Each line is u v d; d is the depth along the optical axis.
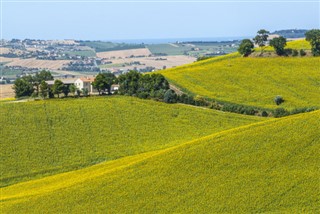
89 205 100.06
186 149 115.56
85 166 141.62
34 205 103.44
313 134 111.31
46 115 172.00
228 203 94.81
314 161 103.19
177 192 100.25
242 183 99.75
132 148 151.50
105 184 107.62
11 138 154.75
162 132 163.50
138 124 169.00
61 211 98.94
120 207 97.88
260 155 107.44
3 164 140.75
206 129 165.38
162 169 109.25
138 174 109.31
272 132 115.25
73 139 156.88
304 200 92.88
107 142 155.62
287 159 104.81
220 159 108.50
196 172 105.81
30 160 143.75
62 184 117.00
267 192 96.12
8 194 117.94
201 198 97.38
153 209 96.00
